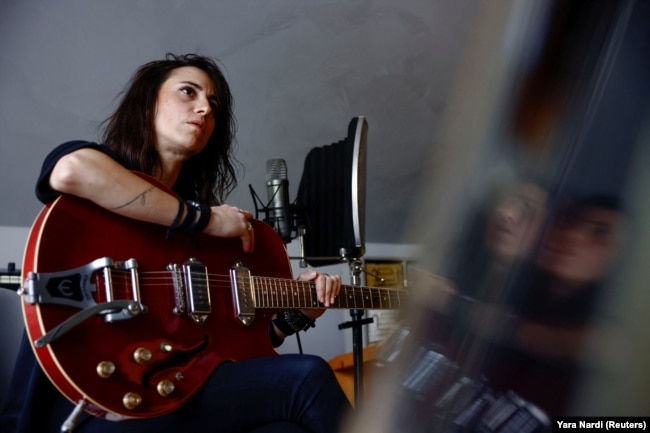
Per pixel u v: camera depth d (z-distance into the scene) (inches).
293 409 47.8
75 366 44.3
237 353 56.1
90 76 136.2
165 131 63.0
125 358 47.0
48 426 47.5
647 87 4.8
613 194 4.8
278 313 68.0
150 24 135.0
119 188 49.1
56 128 140.5
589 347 4.9
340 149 99.3
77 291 45.7
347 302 74.0
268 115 163.9
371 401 5.9
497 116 5.2
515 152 5.1
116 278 48.2
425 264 5.5
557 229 4.9
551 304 5.0
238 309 57.1
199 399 49.8
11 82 129.8
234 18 141.5
